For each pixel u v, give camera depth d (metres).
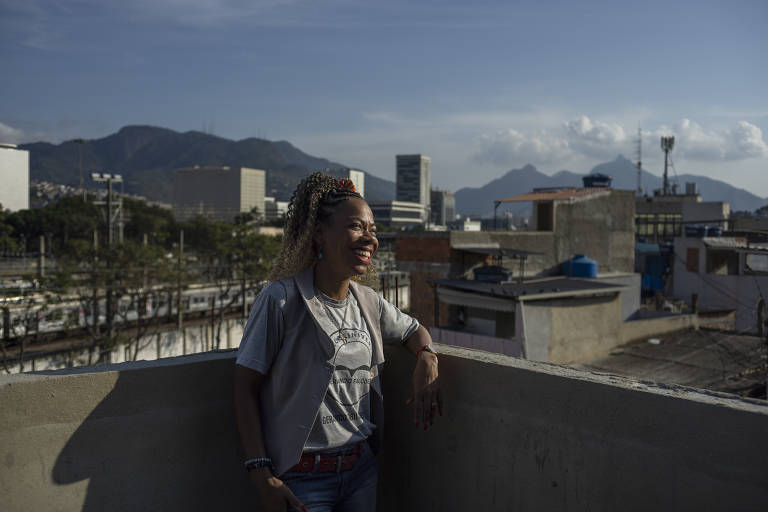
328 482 1.90
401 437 2.43
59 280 26.42
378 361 2.04
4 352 23.61
